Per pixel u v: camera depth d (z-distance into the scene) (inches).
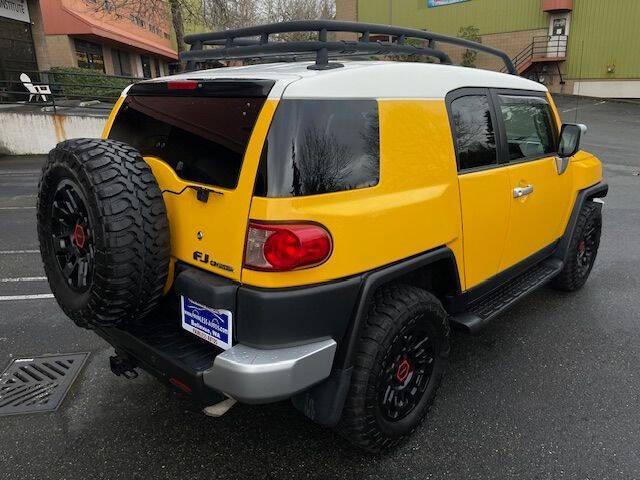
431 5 1233.4
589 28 1040.8
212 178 85.9
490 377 133.3
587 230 178.2
